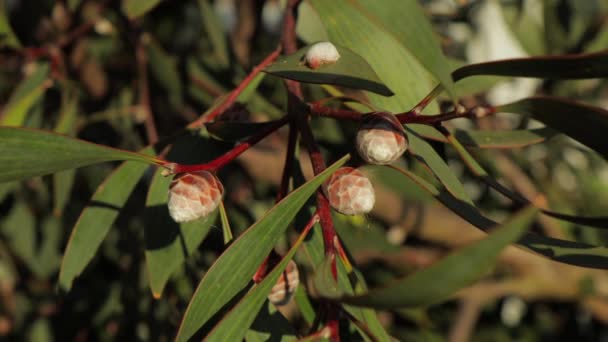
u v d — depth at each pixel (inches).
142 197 25.6
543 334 34.8
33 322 28.5
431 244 30.7
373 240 27.2
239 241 13.4
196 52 28.0
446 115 13.2
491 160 27.9
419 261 30.3
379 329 13.8
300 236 13.4
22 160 13.2
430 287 11.3
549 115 12.7
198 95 22.7
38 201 26.7
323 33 18.0
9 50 20.8
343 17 15.0
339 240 13.5
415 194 25.1
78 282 27.9
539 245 13.5
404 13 12.7
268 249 13.5
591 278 30.6
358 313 13.8
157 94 25.5
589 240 29.9
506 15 25.4
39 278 27.4
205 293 13.5
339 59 13.9
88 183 27.1
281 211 13.4
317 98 21.2
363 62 13.9
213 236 21.0
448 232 28.0
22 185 26.0
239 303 13.0
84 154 13.3
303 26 18.0
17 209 26.2
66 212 26.5
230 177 28.2
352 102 15.2
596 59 12.5
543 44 25.2
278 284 14.0
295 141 14.6
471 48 29.1
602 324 35.2
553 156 31.2
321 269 12.9
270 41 28.7
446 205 13.6
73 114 20.5
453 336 29.6
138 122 25.4
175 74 22.1
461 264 11.2
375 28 15.0
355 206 13.1
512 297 32.9
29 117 20.5
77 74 26.5
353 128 23.8
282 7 18.0
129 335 26.0
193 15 29.8
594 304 31.6
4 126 13.0
